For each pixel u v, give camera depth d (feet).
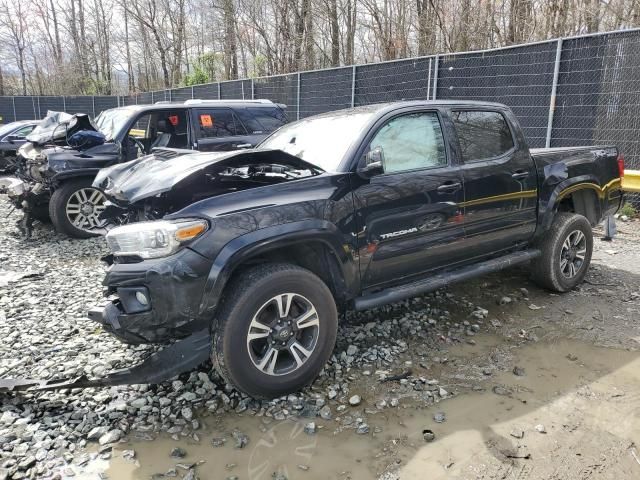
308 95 44.04
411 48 57.41
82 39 131.64
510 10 47.75
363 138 12.10
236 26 82.58
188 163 11.85
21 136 42.96
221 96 57.82
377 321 14.56
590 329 13.92
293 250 11.52
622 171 18.31
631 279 17.66
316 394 11.02
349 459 9.04
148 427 10.00
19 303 16.26
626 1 39.24
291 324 10.74
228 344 10.03
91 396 11.02
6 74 138.82
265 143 15.20
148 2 102.83
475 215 13.73
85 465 8.95
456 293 16.62
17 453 9.16
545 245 15.94
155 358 10.18
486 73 30.63
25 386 10.55
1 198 36.35
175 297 9.63
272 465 8.91
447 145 13.55
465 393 11.00
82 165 23.80
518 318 14.73
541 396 10.83
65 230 24.26
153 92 76.74
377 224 11.84
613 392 10.90
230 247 9.93
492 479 8.45
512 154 14.87
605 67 25.61
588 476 8.48
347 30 66.59
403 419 10.14
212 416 10.35
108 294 10.65
